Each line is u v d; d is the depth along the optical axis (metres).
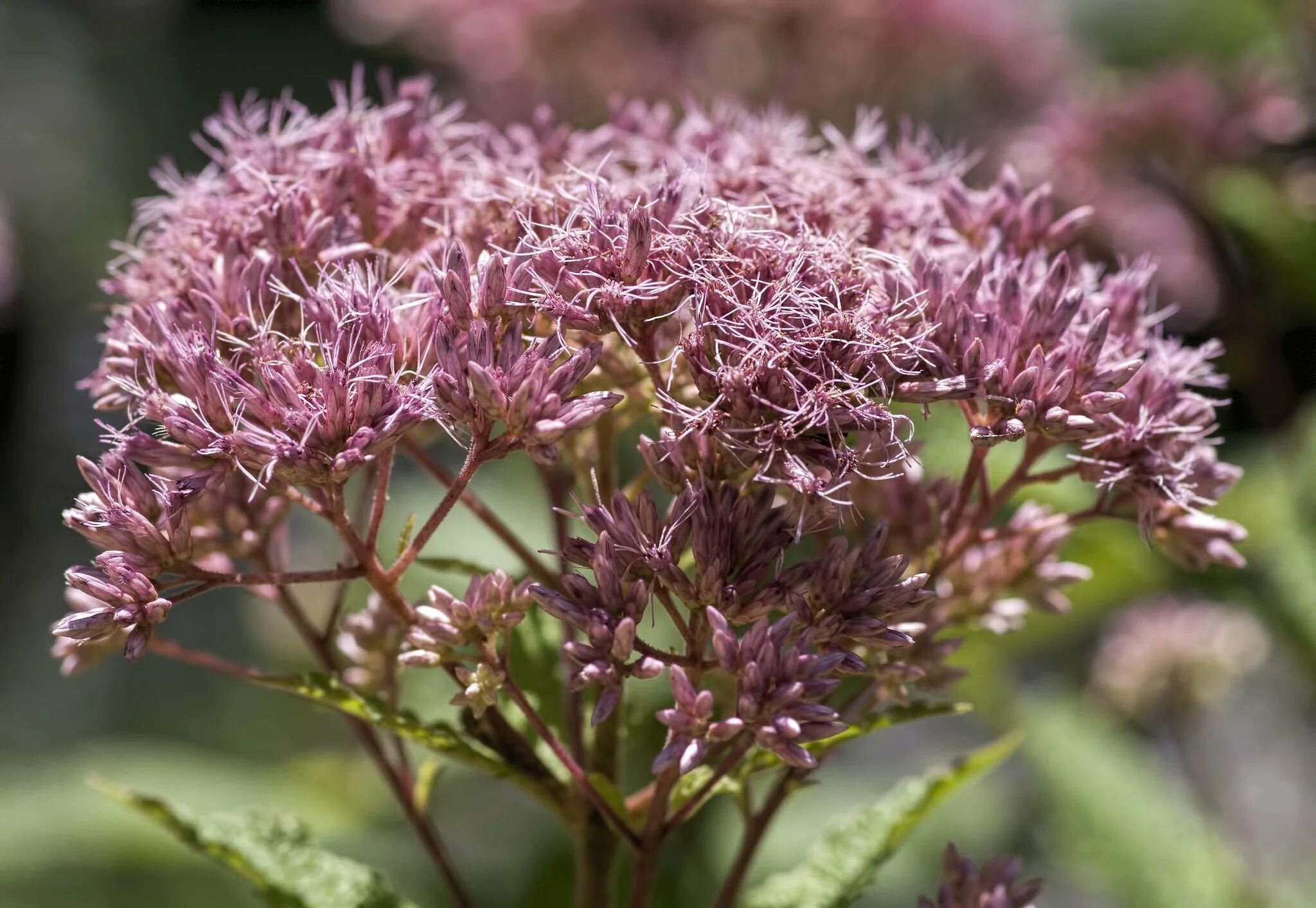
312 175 0.38
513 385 0.36
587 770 0.40
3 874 0.63
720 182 0.38
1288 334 0.72
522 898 0.58
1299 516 0.54
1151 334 0.45
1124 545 0.53
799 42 0.72
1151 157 0.68
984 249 0.39
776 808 0.39
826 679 0.36
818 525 0.37
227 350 0.37
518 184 0.38
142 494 0.37
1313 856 0.74
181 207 0.39
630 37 0.73
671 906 0.50
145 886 0.69
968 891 0.39
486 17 0.75
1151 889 0.55
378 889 0.40
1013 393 0.37
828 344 0.36
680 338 0.37
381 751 0.41
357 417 0.36
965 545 0.39
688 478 0.37
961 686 0.60
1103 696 0.68
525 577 0.42
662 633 0.50
